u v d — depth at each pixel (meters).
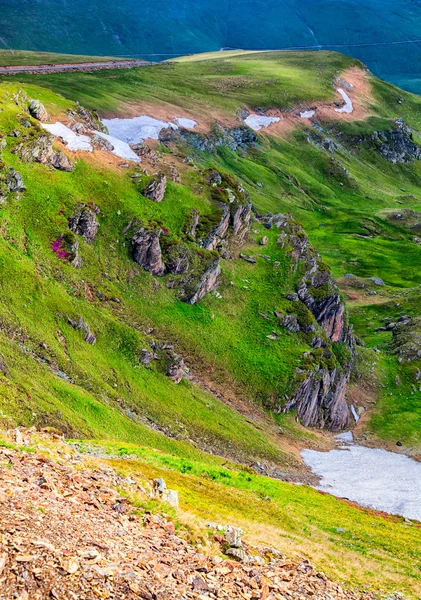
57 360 82.56
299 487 87.38
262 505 56.44
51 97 145.12
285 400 117.56
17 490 28.25
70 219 110.56
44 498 28.69
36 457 34.53
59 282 100.12
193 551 30.69
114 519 30.44
